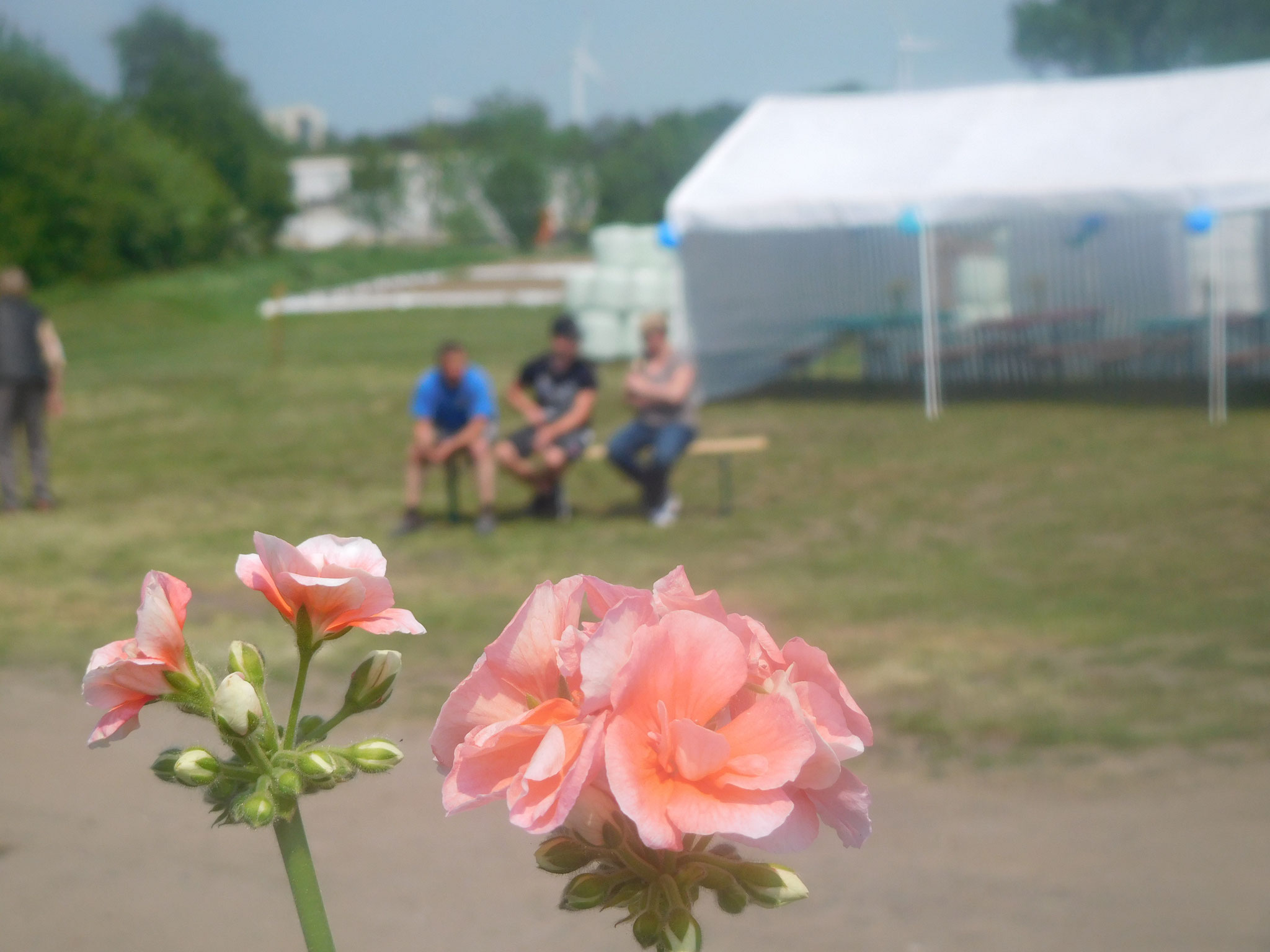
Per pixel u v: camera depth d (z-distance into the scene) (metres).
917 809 4.26
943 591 7.47
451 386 9.77
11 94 43.41
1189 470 11.16
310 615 0.73
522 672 0.68
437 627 6.79
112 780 4.59
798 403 17.47
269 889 3.68
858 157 16.19
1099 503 9.98
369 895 3.64
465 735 0.67
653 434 10.03
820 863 3.87
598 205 72.50
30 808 4.27
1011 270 19.17
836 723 0.65
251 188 60.06
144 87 71.25
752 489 11.36
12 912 3.42
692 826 0.60
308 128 124.19
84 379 22.03
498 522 10.17
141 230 42.62
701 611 0.68
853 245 19.77
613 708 0.62
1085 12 53.31
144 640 0.71
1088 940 3.26
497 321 33.38
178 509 10.78
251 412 17.47
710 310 18.27
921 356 17.66
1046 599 7.20
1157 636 6.30
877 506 10.33
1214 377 14.67
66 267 40.19
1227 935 3.25
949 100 16.59
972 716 5.16
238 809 0.71
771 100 17.69
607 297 23.47
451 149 70.62
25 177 39.75
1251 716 5.01
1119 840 3.94
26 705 5.52
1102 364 18.58
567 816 0.65
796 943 3.30
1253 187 13.41
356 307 39.19
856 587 7.68
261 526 9.97
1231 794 4.27
